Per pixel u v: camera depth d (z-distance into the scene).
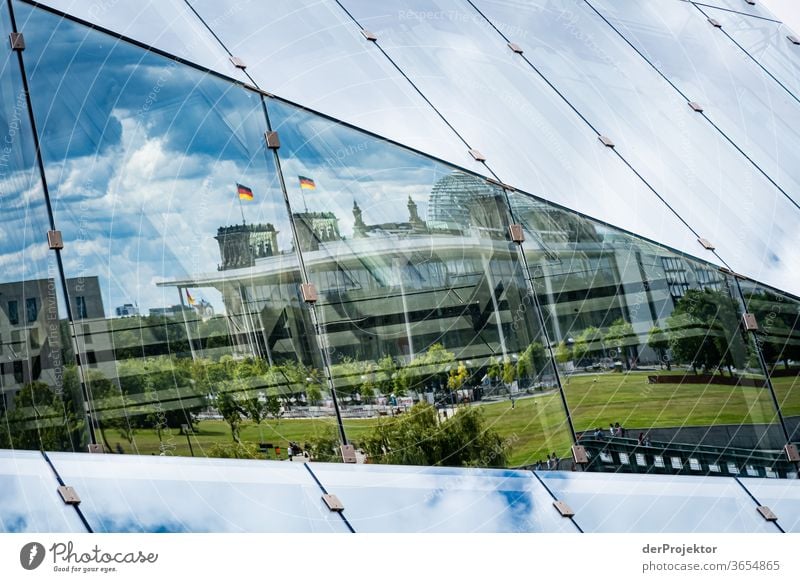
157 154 8.65
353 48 10.61
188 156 8.77
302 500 7.53
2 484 6.77
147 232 8.24
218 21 10.05
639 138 11.39
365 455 8.16
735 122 12.31
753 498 9.30
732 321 10.39
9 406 7.27
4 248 7.73
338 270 8.86
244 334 8.25
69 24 9.00
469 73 11.04
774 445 9.84
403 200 9.49
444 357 8.91
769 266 10.94
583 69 11.85
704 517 8.90
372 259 9.04
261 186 8.92
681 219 10.81
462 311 9.19
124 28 9.30
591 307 9.77
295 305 8.55
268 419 7.98
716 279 10.53
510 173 10.22
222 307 8.26
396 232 9.28
